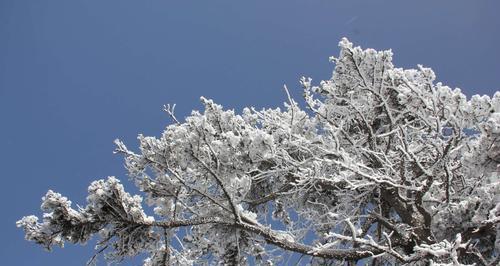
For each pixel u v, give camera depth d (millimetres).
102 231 7836
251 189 11047
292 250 8234
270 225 8297
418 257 6801
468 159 6188
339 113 10016
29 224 7566
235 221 8172
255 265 9016
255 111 10461
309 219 9266
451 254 5840
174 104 9000
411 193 9242
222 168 8047
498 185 6805
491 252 7715
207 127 7898
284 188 10461
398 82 9914
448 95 8250
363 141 9805
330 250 8258
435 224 8016
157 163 8117
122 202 7777
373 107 10008
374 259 9750
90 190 7730
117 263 8039
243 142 8031
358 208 9117
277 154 8977
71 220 7586
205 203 8391
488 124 5859
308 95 9961
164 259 8648
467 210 7641
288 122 10305
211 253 9398
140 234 8055
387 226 9273
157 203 8359
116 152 8305
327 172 9172
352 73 10062
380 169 8672
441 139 8414
